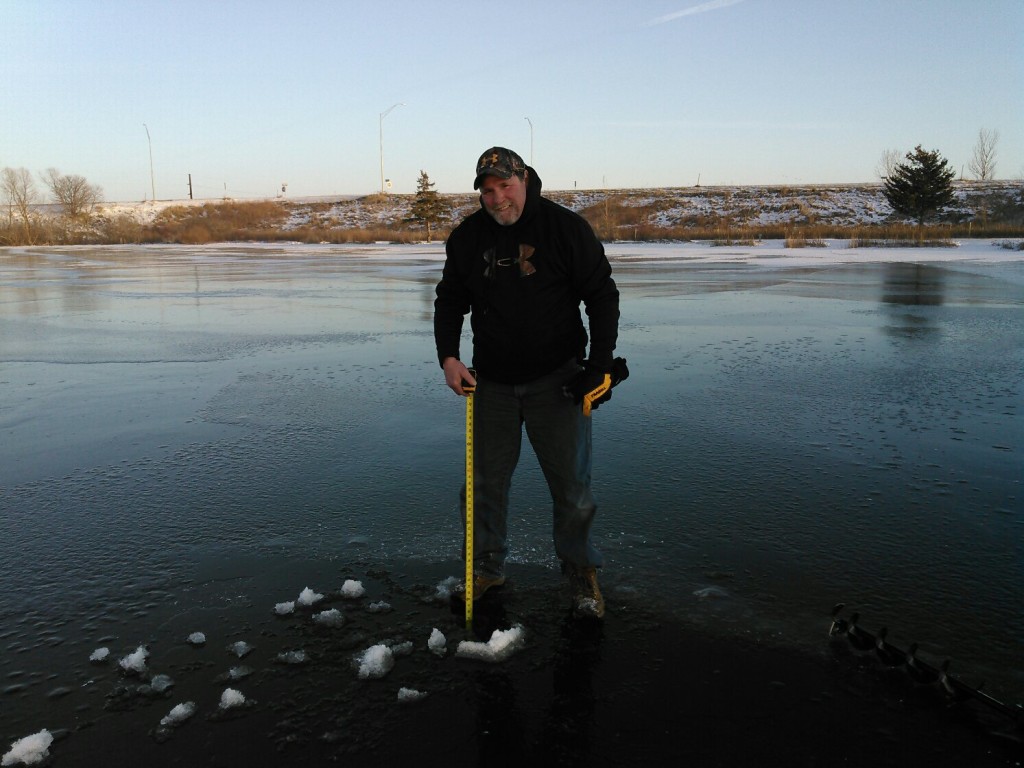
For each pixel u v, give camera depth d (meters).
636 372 7.64
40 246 59.41
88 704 2.54
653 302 13.91
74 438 5.61
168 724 2.43
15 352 9.24
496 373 3.06
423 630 2.97
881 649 2.73
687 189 84.31
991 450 5.07
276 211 80.25
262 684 2.64
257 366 8.24
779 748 2.31
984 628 2.94
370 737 2.37
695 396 6.62
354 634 2.94
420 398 6.70
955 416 5.91
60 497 4.43
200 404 6.57
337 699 2.55
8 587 3.36
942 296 14.76
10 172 66.88
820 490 4.39
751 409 6.17
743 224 57.81
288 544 3.77
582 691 2.58
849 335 9.95
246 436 5.60
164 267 28.31
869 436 5.41
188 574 3.47
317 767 2.25
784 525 3.90
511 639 2.86
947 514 4.03
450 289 3.18
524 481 4.63
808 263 25.20
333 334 10.48
